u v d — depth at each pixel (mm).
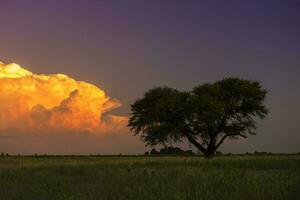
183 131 61000
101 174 20984
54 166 25375
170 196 13141
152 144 61281
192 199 12930
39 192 14734
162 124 60125
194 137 62250
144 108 62312
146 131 61250
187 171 21516
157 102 61156
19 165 27719
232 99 62531
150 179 17422
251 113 62719
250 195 13352
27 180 18734
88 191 14727
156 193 13664
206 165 26953
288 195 13180
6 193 14812
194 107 59156
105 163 28219
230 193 13711
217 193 13633
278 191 13539
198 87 63375
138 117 62156
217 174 18719
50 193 14539
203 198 13109
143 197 13250
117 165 26703
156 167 26203
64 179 18719
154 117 60281
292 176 18062
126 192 14070
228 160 29844
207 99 59438
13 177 19406
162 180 16750
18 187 16281
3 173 20828
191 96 61000
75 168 23172
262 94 62625
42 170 23766
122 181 17031
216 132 62500
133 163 28812
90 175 20641
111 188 15242
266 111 63125
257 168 24906
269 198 13094
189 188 14508
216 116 59531
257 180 16188
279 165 25469
